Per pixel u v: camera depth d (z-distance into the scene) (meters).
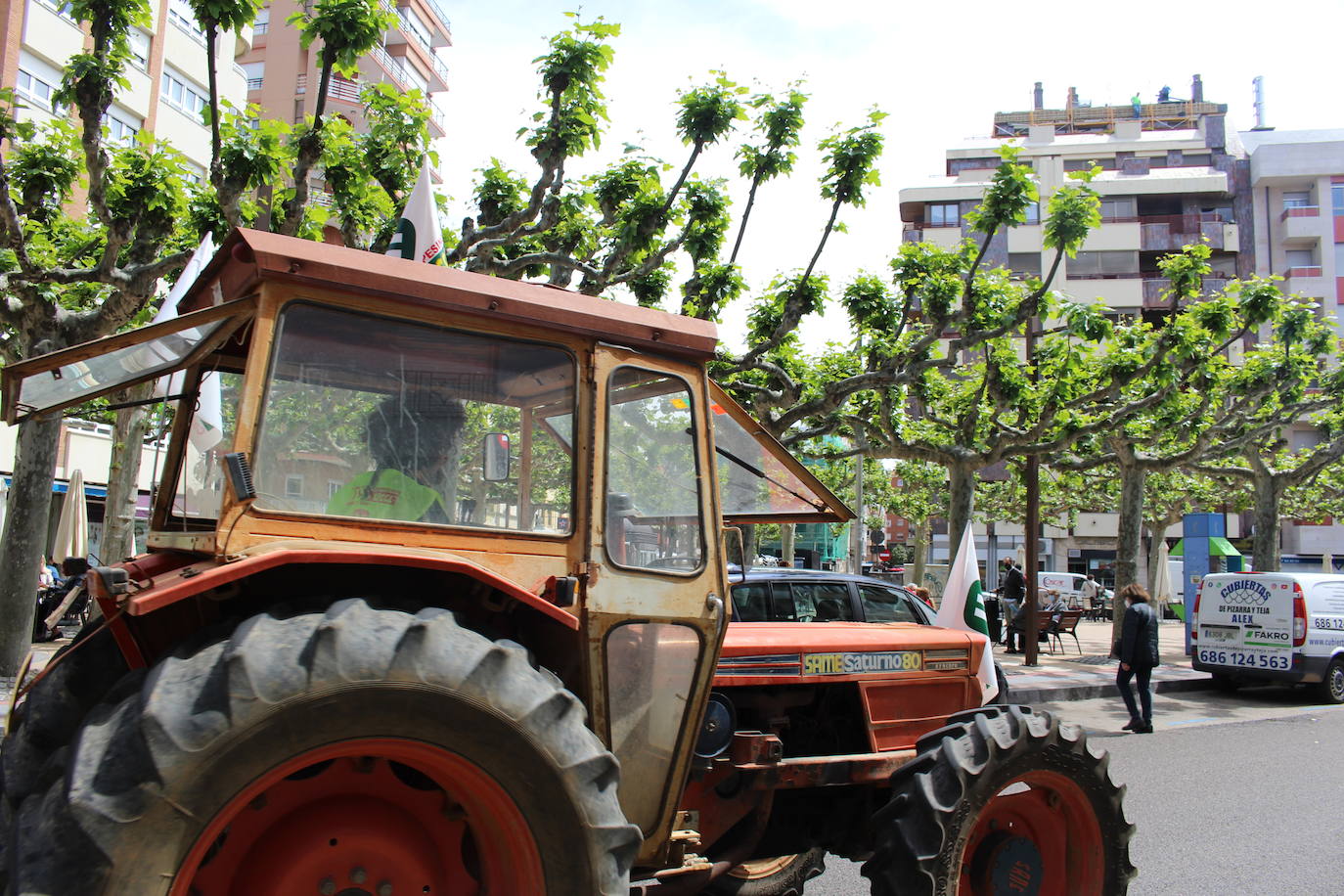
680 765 3.12
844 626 4.77
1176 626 32.69
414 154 10.54
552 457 3.00
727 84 10.58
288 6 35.69
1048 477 32.47
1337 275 44.84
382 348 2.78
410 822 2.47
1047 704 13.75
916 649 4.44
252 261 2.76
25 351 9.73
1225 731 11.57
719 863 3.62
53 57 21.30
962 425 15.91
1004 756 3.55
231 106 9.25
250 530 2.51
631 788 3.02
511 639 2.80
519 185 11.77
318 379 2.68
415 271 2.81
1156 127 56.53
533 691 2.43
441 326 2.85
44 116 21.08
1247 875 5.65
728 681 3.90
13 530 10.18
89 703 3.03
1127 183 46.62
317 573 2.62
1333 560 44.81
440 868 2.49
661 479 3.18
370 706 2.21
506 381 2.95
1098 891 3.74
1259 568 22.81
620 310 3.16
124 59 9.02
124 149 9.52
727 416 3.96
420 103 10.52
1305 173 45.31
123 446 12.65
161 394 3.81
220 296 3.24
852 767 3.85
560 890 2.37
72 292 13.02
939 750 3.59
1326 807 7.45
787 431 13.72
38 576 10.36
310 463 2.63
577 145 9.94
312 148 8.68
